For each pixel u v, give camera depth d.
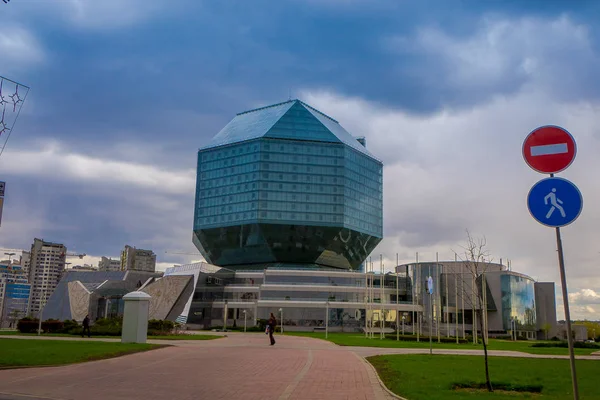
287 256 176.88
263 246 175.00
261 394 19.62
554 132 14.73
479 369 29.62
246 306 140.00
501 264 151.50
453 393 20.09
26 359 29.11
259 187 176.00
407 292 149.88
